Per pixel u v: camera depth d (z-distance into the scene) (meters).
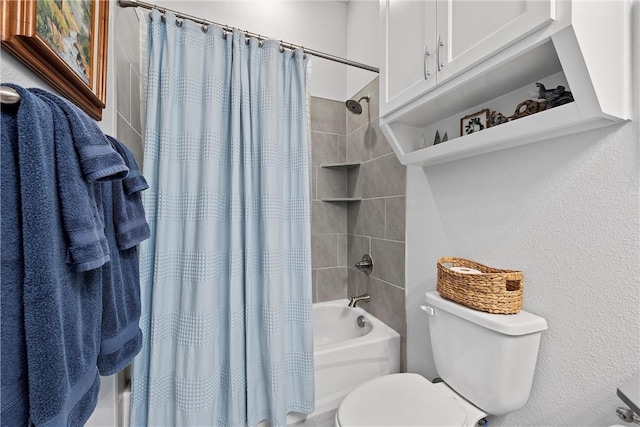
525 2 0.67
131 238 0.70
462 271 1.00
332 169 2.21
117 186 0.67
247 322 1.19
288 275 1.34
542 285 0.86
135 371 1.07
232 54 1.23
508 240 0.97
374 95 1.89
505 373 0.81
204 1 1.82
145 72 1.16
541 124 0.74
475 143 0.92
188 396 1.06
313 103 2.15
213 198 1.13
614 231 0.70
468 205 1.13
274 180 1.24
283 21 2.05
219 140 1.17
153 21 1.13
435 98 0.97
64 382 0.40
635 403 0.50
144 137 1.13
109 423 0.95
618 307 0.69
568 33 0.59
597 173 0.73
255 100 1.26
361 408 0.92
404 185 1.57
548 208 0.84
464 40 0.84
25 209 0.37
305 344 1.31
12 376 0.36
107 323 0.61
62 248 0.43
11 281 0.36
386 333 1.60
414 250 1.48
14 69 0.48
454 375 0.99
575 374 0.78
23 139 0.37
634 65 0.67
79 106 0.73
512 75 0.82
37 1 0.51
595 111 0.64
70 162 0.44
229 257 1.17
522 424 0.92
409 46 1.07
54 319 0.39
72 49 0.67
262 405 1.23
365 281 1.98
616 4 0.66
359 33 2.09
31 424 0.37
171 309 1.12
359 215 2.07
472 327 0.91
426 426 0.84
